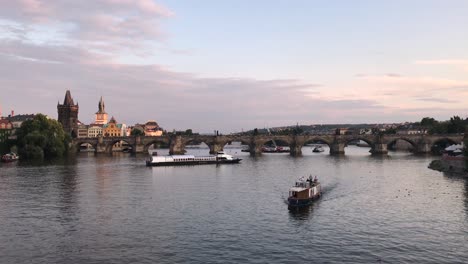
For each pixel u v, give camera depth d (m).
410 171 148.75
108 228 69.62
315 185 95.44
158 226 70.81
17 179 127.75
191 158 190.38
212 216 77.81
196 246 60.41
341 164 181.50
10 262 54.38
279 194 101.00
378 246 60.28
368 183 118.31
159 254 57.16
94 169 161.75
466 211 81.00
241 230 68.38
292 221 74.12
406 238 63.91
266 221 74.12
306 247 59.94
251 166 177.38
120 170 160.00
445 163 152.75
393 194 99.88
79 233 66.81
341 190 106.12
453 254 57.00
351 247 59.91
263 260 54.91
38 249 59.25
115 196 98.62
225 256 56.38
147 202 91.19
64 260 55.09
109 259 55.41
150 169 165.88
